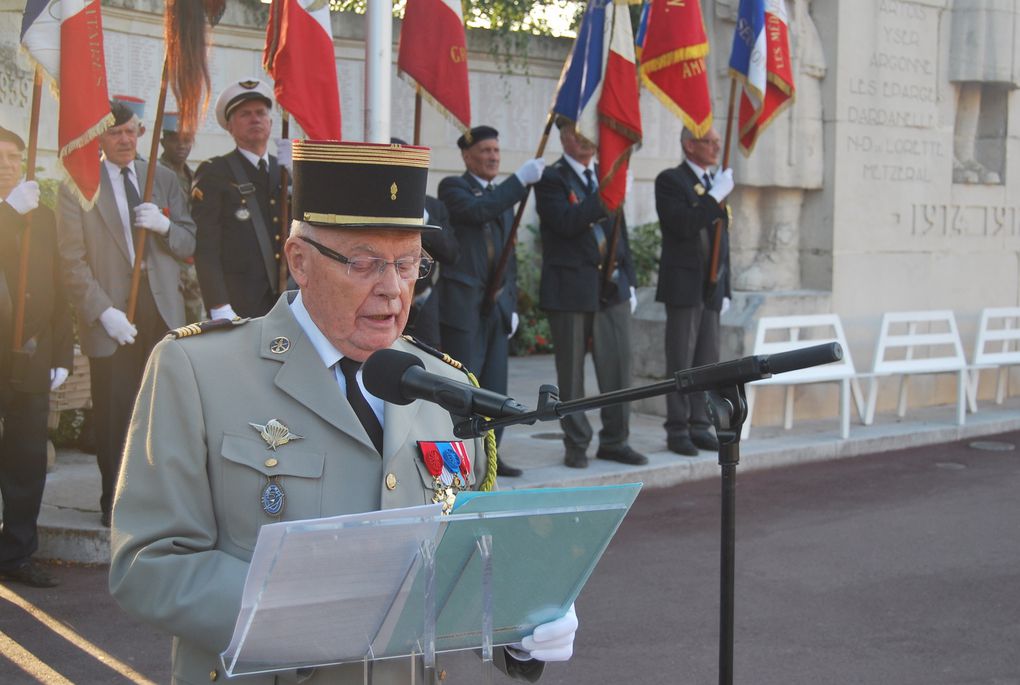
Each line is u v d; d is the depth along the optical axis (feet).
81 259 19.80
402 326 7.72
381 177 7.26
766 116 26.99
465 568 6.65
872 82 33.01
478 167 24.25
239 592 6.88
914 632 17.62
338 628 6.53
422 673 7.34
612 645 16.84
